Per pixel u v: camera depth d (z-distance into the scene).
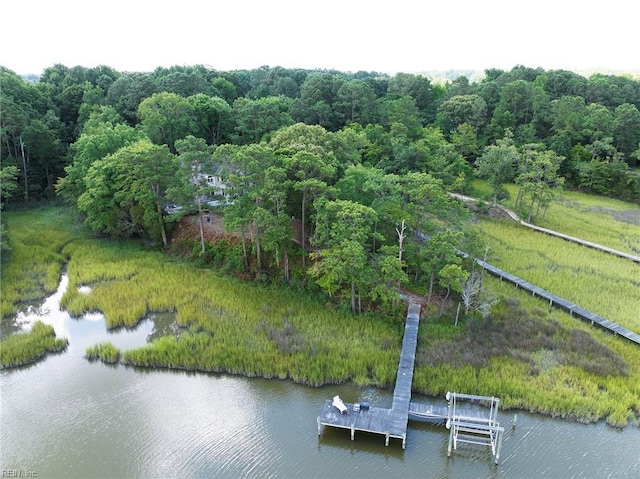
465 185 78.06
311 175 48.72
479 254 47.75
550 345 40.66
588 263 56.38
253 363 37.94
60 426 32.41
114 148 63.81
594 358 38.81
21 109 71.06
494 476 29.25
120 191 57.22
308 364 37.78
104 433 31.91
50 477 28.50
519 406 34.19
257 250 50.38
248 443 31.27
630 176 84.38
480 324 42.91
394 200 50.72
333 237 43.94
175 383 37.00
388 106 92.25
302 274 49.88
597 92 109.94
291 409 34.28
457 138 88.75
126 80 89.19
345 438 31.75
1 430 31.97
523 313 44.78
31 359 39.06
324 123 89.25
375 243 50.06
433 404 34.62
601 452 30.78
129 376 37.75
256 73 127.06
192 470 29.20
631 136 93.44
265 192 45.53
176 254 57.12
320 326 42.84
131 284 49.72
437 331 42.31
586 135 93.75
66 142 80.25
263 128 79.19
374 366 37.53
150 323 44.81
